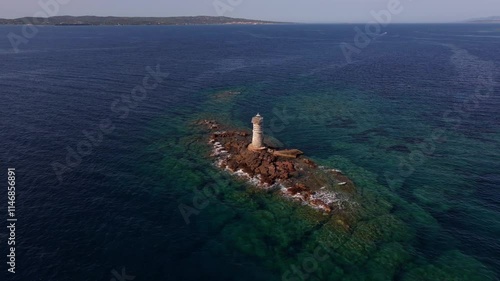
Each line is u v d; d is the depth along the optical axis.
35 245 29.42
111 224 32.59
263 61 126.88
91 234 31.12
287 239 31.08
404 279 26.80
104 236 30.98
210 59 129.50
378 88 85.00
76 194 37.03
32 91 73.62
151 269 27.72
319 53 152.50
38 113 60.06
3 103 64.56
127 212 34.53
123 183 39.59
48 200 35.69
